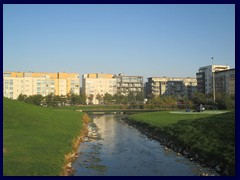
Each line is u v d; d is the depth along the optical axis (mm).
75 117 89375
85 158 39125
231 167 30000
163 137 53625
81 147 47406
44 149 36500
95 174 31188
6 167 27984
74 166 34375
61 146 39844
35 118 60281
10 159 30594
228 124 44469
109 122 98438
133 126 82062
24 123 55188
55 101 174750
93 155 41062
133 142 52688
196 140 42375
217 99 122250
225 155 32625
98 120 108188
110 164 35781
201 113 91938
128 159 38562
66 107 166125
